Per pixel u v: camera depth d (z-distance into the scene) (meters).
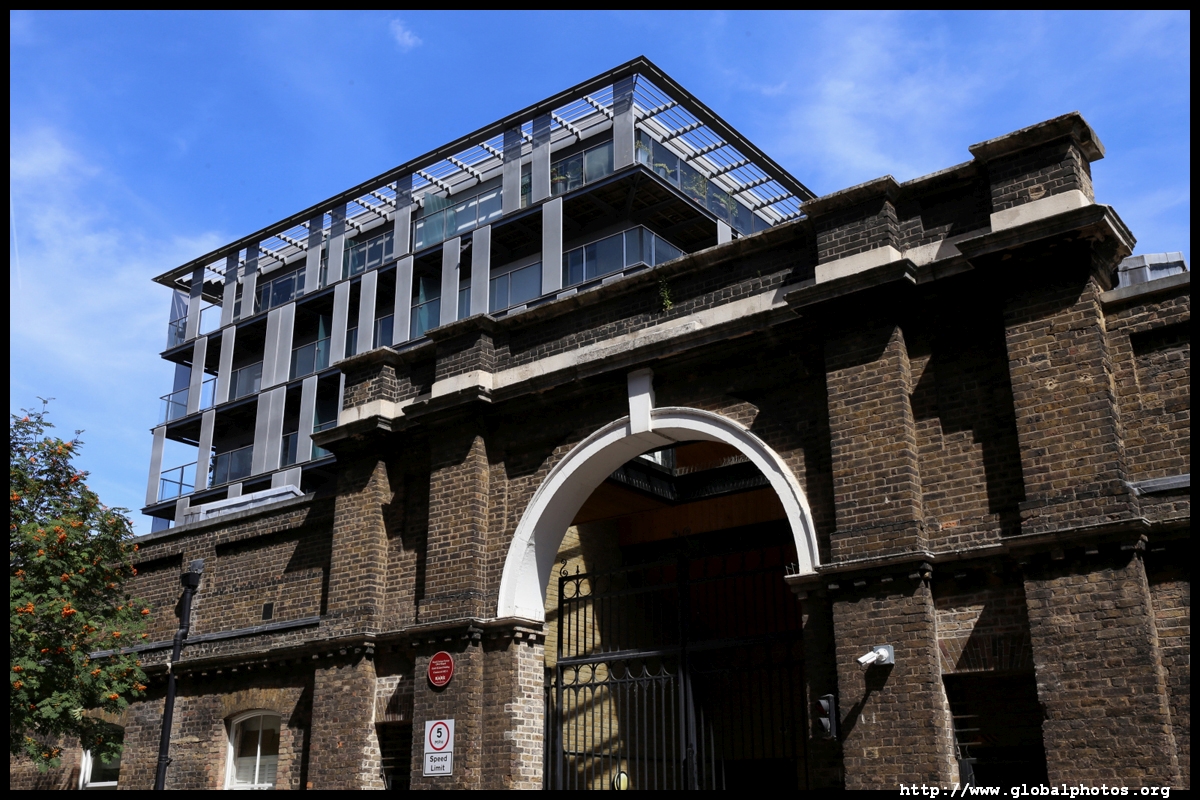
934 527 11.93
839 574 12.01
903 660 11.40
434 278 33.38
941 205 12.88
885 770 11.20
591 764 18.23
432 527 16.08
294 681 17.47
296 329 37.19
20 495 16.55
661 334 14.80
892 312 12.56
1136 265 13.22
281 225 37.28
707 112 29.72
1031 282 11.70
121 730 19.98
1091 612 10.41
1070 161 11.79
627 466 18.42
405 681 15.85
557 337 16.11
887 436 12.21
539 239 31.50
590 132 30.47
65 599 16.12
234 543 20.02
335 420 34.12
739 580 21.16
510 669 14.93
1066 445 11.04
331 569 17.12
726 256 14.56
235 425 37.78
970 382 12.13
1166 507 10.61
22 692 15.79
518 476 15.91
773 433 13.56
